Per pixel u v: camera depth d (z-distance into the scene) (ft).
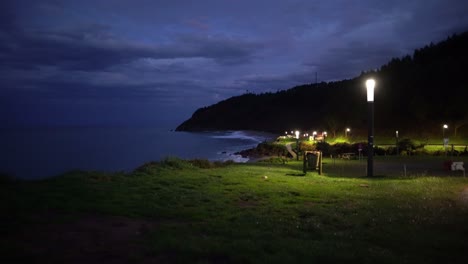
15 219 24.11
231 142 402.72
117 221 25.90
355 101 384.06
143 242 20.84
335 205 36.14
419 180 57.57
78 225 24.03
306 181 55.31
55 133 631.97
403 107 322.96
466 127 244.01
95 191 35.99
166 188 41.47
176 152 268.41
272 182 51.72
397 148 150.20
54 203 29.12
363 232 26.09
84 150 286.66
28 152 265.13
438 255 21.58
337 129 353.31
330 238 24.47
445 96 292.20
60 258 17.85
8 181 38.11
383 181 57.93
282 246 21.30
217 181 49.90
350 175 73.67
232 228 25.36
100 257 18.28
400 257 20.71
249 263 18.48
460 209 34.27
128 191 37.76
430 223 28.96
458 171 82.74
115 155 245.65
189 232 23.62
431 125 270.87
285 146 215.51
